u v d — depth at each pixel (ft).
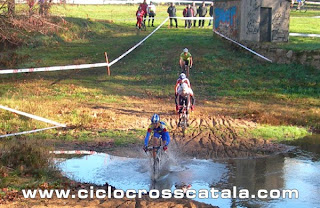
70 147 38.17
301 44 80.02
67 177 30.63
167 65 79.56
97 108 53.52
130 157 36.01
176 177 31.48
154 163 31.32
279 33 83.20
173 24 122.21
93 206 24.66
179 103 42.86
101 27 111.86
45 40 93.61
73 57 85.61
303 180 31.19
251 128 46.01
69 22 105.09
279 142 41.63
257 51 79.71
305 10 140.05
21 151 32.99
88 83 69.72
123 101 58.54
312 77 69.72
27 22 59.21
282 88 66.74
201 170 33.14
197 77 73.10
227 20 88.99
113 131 43.32
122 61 82.89
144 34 105.81
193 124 46.93
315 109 55.42
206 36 98.68
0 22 65.46
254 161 35.81
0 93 60.59
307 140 42.60
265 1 81.51
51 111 50.42
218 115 51.42
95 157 35.76
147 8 114.42
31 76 73.82
